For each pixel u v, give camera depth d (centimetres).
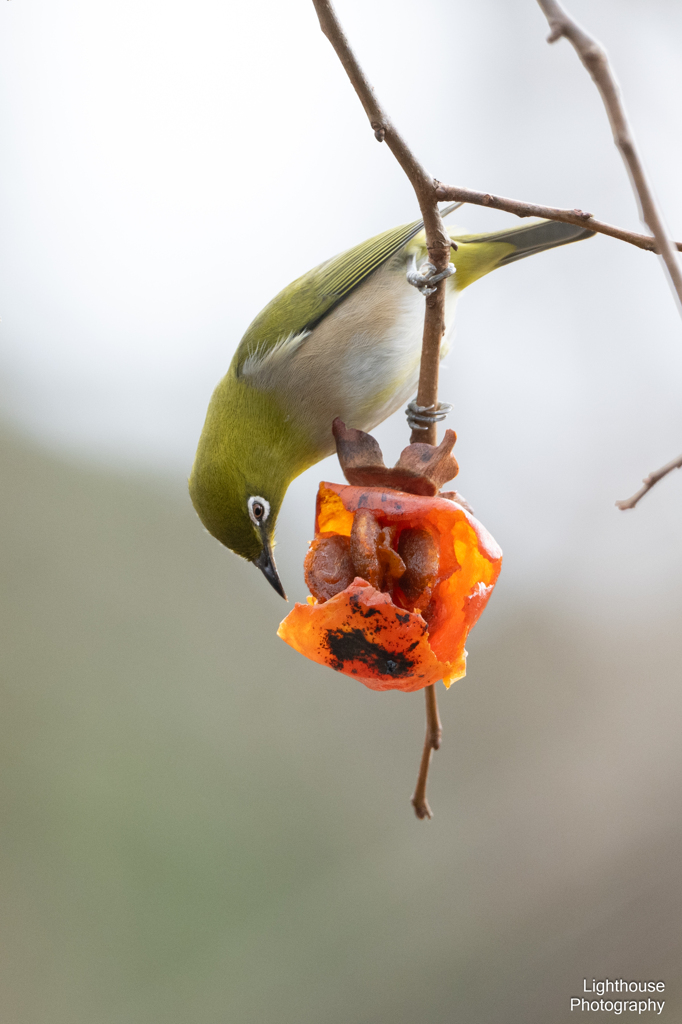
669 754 1090
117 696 1362
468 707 1243
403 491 466
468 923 1010
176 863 1214
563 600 1294
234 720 1363
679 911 932
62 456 1543
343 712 1366
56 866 1191
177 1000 1090
